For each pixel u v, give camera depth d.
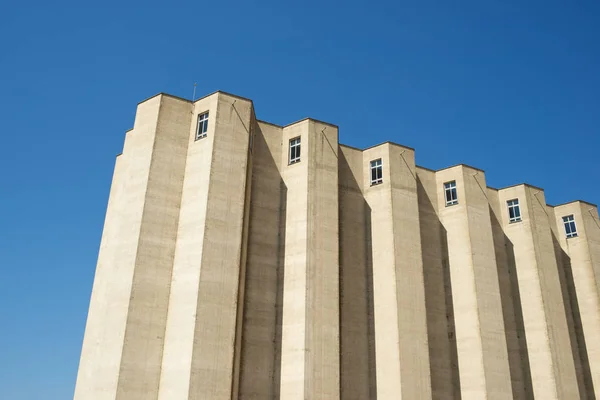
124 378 33.50
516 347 47.09
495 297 45.62
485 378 42.09
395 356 39.25
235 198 38.50
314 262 39.12
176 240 38.00
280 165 43.50
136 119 42.22
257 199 41.50
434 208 48.84
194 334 33.81
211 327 34.47
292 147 43.97
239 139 40.34
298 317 37.59
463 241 46.91
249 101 41.94
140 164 40.03
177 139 40.94
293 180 42.34
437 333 44.09
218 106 40.50
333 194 42.16
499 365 43.22
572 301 52.47
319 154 42.91
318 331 37.22
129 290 35.72
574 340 50.50
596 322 50.59
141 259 36.69
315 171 42.12
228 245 37.03
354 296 41.62
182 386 32.88
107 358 34.50
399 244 42.81
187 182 39.47
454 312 45.25
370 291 42.22
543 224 51.88
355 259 42.94
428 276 45.78
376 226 44.06
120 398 32.97
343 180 45.28
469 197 48.34
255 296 38.50
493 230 51.09
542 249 50.59
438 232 48.09
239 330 36.09
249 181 41.03
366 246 43.84
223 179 38.56
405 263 42.44
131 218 38.41
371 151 46.97
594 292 51.56
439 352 43.44
